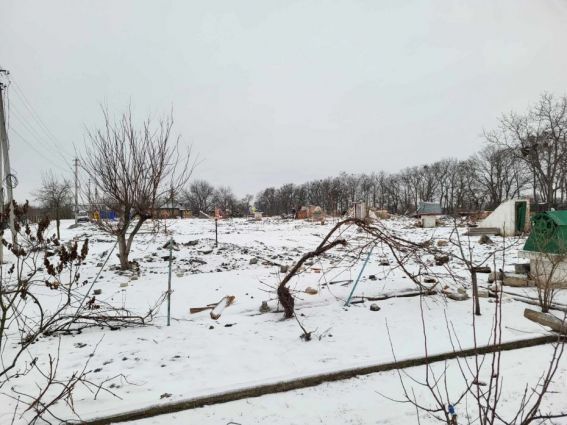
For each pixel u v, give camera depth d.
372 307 6.25
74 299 7.75
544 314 5.29
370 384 3.77
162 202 11.54
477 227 21.11
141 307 7.18
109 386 3.76
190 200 91.44
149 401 3.37
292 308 6.04
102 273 10.70
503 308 6.08
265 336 5.19
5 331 5.57
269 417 3.21
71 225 30.45
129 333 5.49
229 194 99.06
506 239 17.91
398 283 7.89
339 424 3.08
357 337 5.01
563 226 6.82
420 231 24.08
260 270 11.09
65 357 4.55
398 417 3.16
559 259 6.16
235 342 4.98
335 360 4.28
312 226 33.19
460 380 3.79
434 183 70.94
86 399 3.50
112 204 11.31
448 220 31.50
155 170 10.42
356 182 78.56
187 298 7.91
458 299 6.61
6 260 12.34
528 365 4.09
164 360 4.42
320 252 5.93
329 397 3.54
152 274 10.84
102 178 10.56
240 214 69.88
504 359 4.27
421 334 5.02
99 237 21.47
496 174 50.38
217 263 12.90
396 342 4.77
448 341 4.72
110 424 3.13
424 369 4.09
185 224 37.91
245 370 4.09
